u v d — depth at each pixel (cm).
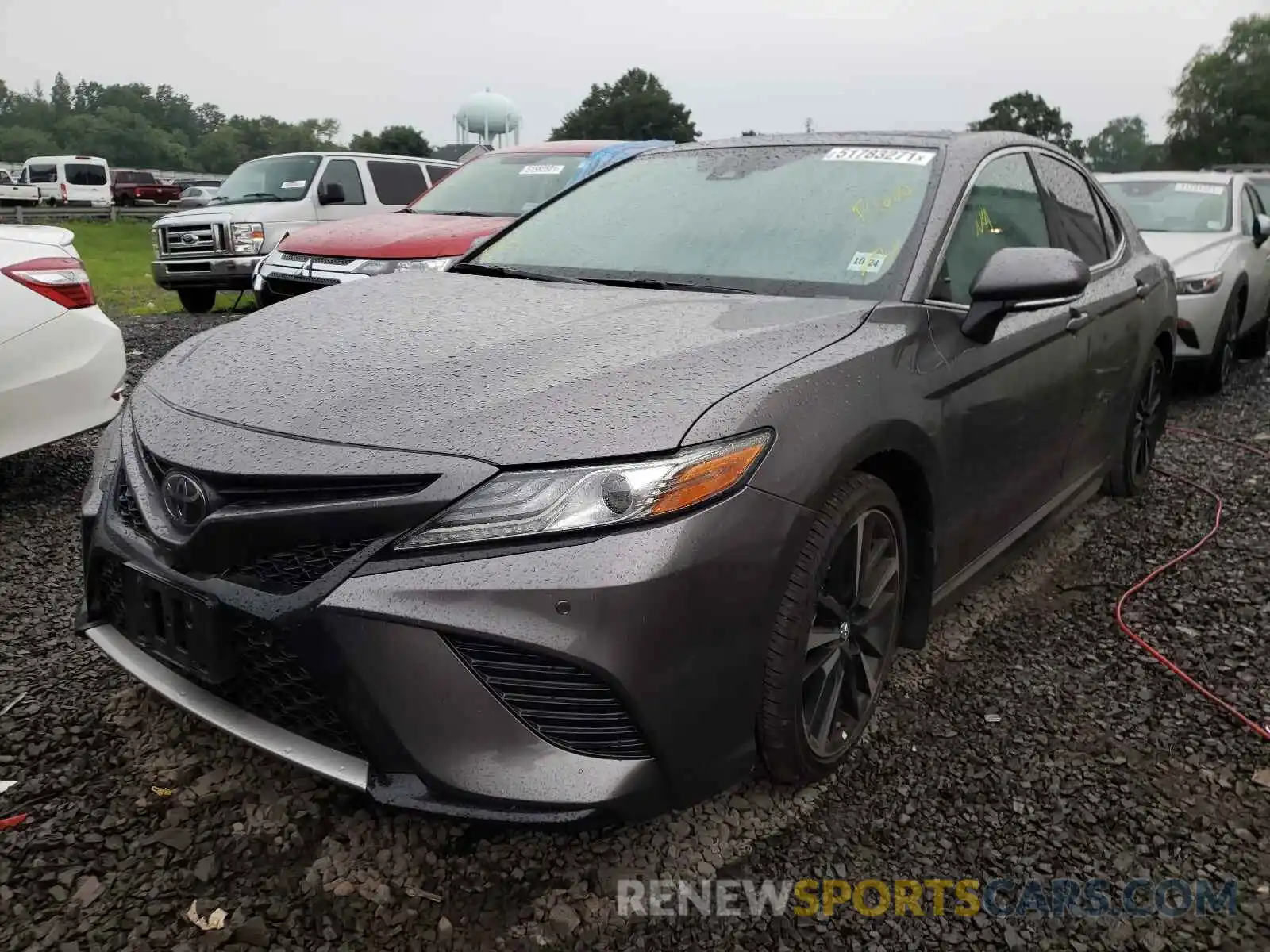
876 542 255
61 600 342
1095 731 281
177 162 15375
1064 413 348
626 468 196
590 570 191
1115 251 426
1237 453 566
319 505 199
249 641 207
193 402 236
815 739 242
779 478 211
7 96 17312
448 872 219
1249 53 6266
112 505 240
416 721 194
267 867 217
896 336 256
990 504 307
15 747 255
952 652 326
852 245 291
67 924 199
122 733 263
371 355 241
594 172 385
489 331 251
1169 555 411
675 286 292
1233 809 248
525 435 200
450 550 194
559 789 195
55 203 3803
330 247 745
